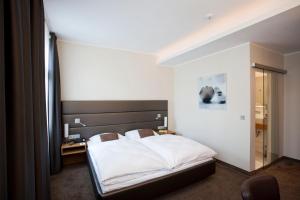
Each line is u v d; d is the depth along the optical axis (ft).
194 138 12.73
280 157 11.43
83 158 10.99
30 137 3.64
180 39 10.61
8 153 2.90
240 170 9.41
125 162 6.56
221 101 10.51
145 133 11.66
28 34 3.75
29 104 3.66
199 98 12.23
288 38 8.41
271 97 10.62
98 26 8.73
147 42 11.21
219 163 10.62
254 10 7.06
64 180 8.56
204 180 8.50
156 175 6.70
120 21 8.16
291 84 11.17
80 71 11.14
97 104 11.31
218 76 10.69
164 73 14.57
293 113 11.14
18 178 2.93
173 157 7.41
